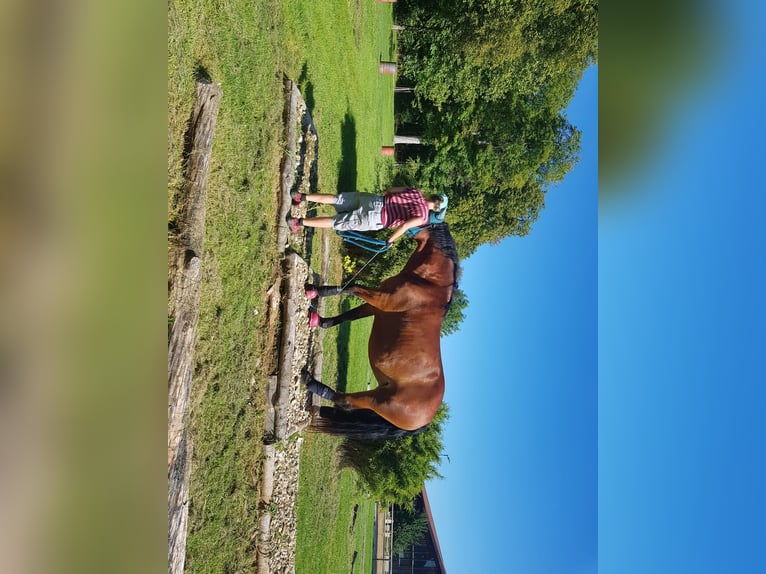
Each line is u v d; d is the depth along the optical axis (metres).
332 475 6.88
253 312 3.90
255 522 3.99
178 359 2.75
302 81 5.27
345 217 4.36
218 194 3.40
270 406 4.15
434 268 4.38
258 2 4.00
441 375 4.34
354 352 8.48
